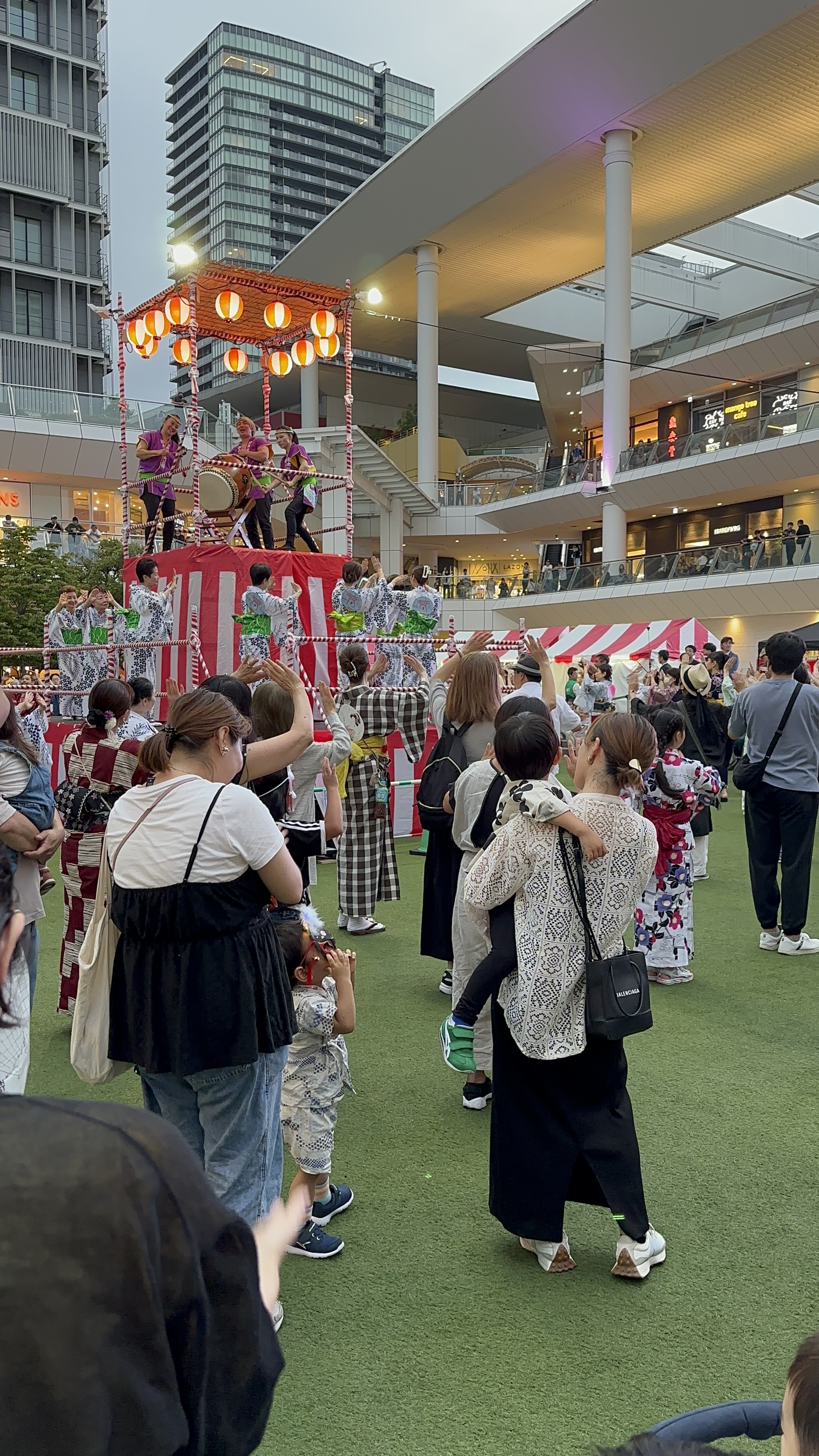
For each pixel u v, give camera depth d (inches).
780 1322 99.3
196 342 434.9
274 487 459.2
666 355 1274.6
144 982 87.0
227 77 4690.0
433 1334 97.6
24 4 1539.1
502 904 109.8
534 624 1325.0
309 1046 114.2
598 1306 102.2
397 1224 118.3
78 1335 26.5
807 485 1112.2
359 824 246.7
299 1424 85.0
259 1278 32.6
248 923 87.2
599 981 102.1
